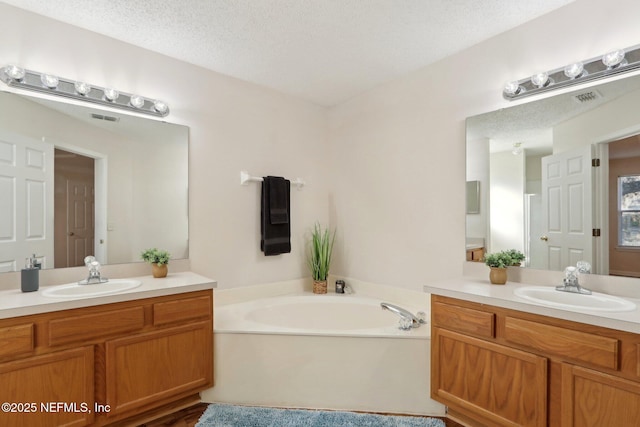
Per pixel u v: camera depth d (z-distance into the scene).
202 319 2.05
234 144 2.78
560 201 1.91
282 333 2.09
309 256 3.26
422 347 2.00
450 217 2.41
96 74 2.14
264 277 2.94
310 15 1.95
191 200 2.54
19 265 1.88
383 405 2.03
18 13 1.89
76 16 1.97
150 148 2.37
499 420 1.61
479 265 2.24
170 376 1.91
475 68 2.27
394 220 2.80
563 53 1.88
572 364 1.39
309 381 2.08
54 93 1.99
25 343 1.47
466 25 2.05
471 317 1.74
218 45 2.29
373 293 2.95
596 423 1.32
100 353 1.68
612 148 1.74
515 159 2.09
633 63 1.64
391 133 2.83
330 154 3.41
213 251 2.64
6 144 1.86
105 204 2.18
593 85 1.80
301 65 2.57
